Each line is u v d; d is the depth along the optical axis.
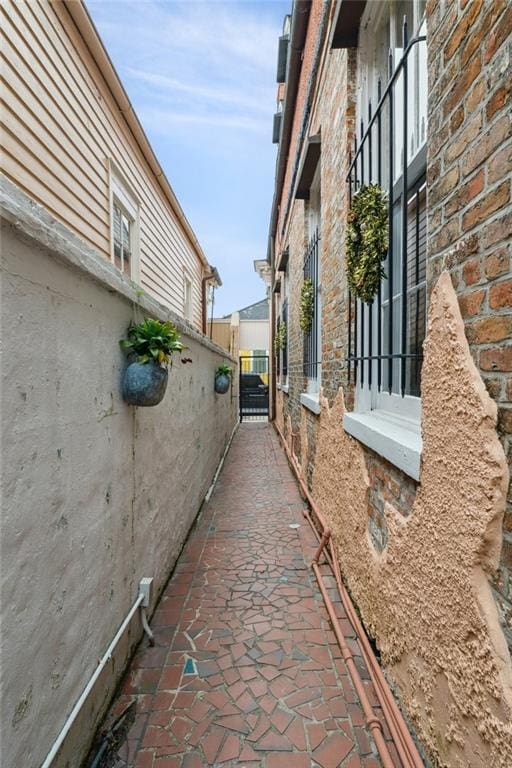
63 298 1.29
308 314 4.46
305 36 4.44
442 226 1.27
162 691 1.78
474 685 1.08
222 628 2.23
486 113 1.03
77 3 3.46
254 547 3.29
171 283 7.85
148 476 2.27
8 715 0.98
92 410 1.51
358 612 2.24
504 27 0.95
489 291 1.03
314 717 1.65
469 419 1.10
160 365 1.91
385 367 2.38
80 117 3.88
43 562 1.16
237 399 11.28
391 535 1.71
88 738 1.47
